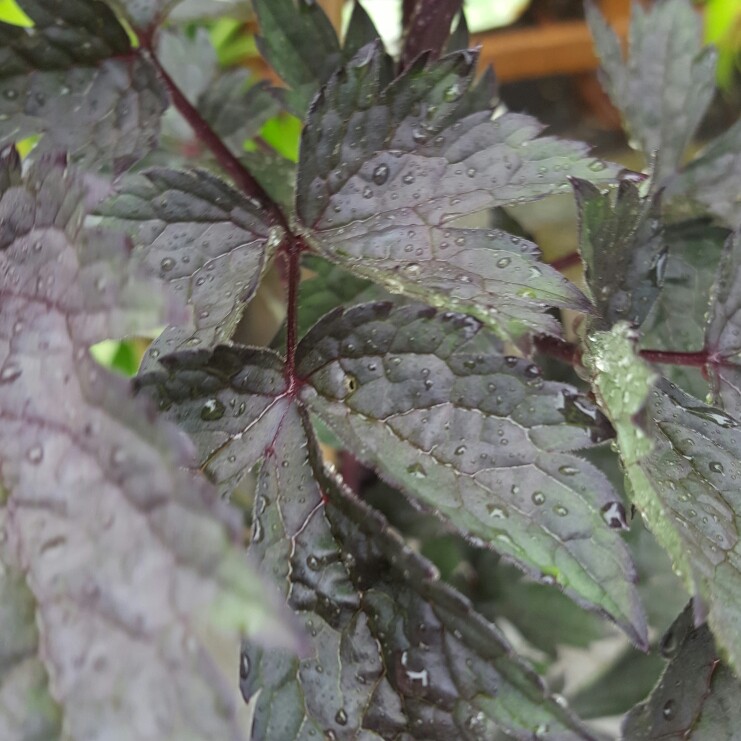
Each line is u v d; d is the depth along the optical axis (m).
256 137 0.23
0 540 0.09
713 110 0.36
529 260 0.13
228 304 0.13
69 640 0.08
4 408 0.09
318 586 0.12
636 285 0.14
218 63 0.24
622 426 0.11
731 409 0.15
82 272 0.10
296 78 0.18
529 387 0.12
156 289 0.09
